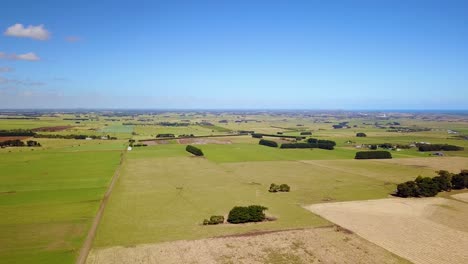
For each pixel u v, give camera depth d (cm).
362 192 9094
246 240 5656
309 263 4906
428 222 6756
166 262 4847
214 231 6038
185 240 5609
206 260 4934
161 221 6538
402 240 5816
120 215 6856
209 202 7931
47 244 5356
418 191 8675
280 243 5562
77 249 5178
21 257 4881
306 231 6106
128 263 4778
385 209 7556
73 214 6862
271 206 7644
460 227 6500
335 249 5384
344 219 6819
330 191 9162
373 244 5616
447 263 5006
